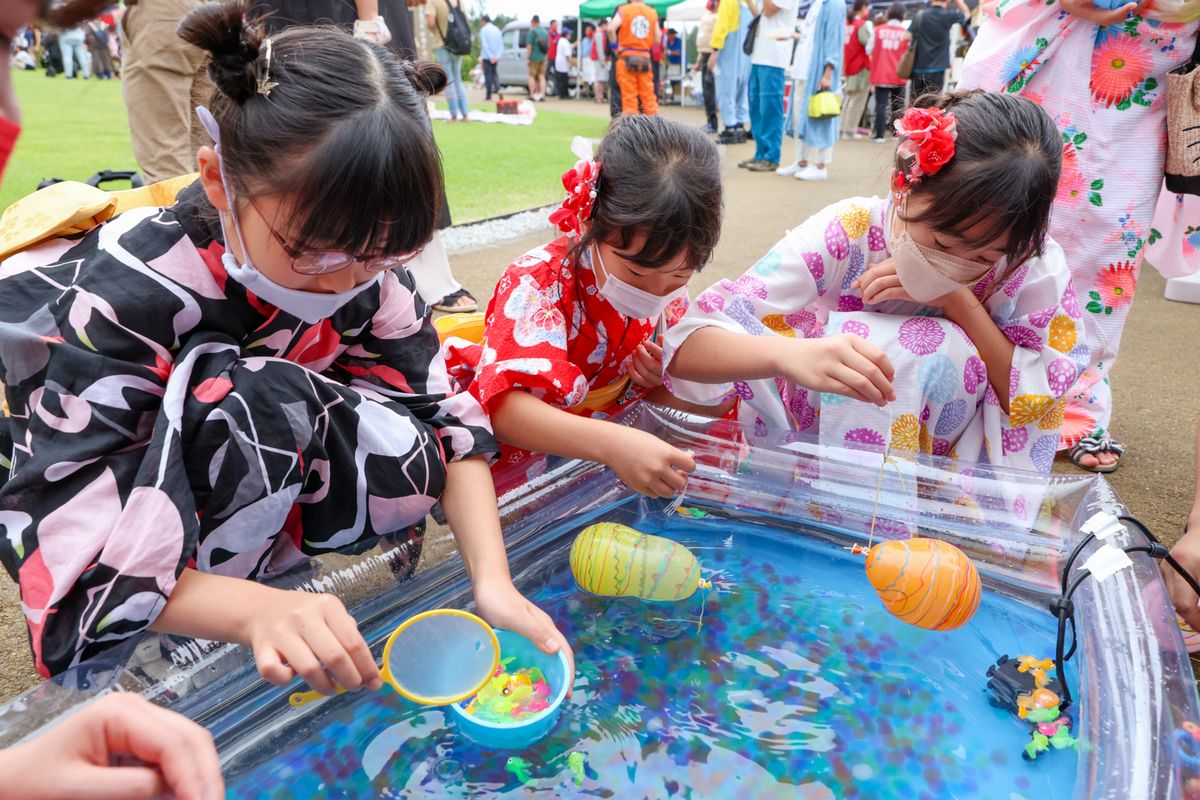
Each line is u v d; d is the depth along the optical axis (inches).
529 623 50.3
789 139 409.1
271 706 49.7
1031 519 64.0
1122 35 85.7
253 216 43.7
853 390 64.6
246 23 43.0
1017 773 46.5
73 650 42.7
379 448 55.7
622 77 376.8
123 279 47.4
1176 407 109.7
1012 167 60.2
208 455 48.2
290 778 45.8
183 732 29.5
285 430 50.4
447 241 192.4
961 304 73.6
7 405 47.1
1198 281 154.4
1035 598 60.3
